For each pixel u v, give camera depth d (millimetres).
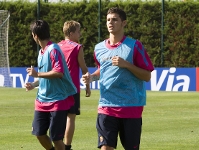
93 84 74562
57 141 22438
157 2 81438
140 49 19656
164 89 71125
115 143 19891
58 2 84188
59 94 22328
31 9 84188
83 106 50250
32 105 50906
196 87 69562
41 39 22391
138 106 19812
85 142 30062
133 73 19547
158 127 35906
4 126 36562
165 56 81688
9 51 84750
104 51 19984
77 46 26938
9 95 63219
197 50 80625
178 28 80875
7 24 75875
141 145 29016
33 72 21656
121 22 19750
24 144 29453
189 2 80500
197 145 29062
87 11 83188
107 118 19781
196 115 42875
